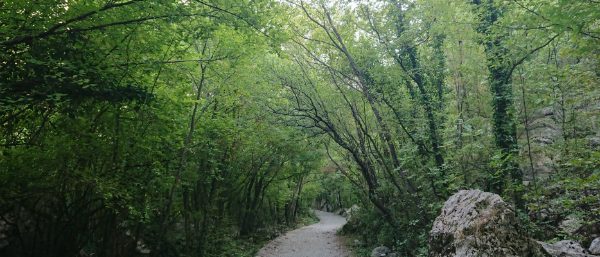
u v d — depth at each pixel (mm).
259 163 21078
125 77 8562
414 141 13750
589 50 8289
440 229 6809
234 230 22156
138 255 12430
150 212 10906
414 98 14703
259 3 8438
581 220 9883
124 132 9367
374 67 14680
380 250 16406
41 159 7910
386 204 16234
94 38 7844
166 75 9891
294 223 38781
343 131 17500
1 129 7648
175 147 11602
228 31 10109
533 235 10336
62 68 6555
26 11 6711
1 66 6270
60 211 9453
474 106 12531
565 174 10125
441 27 12352
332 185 41781
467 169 11570
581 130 11234
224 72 13000
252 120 16969
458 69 12062
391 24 14781
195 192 16250
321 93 16891
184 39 8586
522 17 8969
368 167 17016
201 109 13422
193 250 15266
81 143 8266
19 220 9492
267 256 18375
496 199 6293
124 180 9414
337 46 15328
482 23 11742
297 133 17859
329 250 20312
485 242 5812
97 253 11117
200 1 7695
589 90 9883
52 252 9523
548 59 11281
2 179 7855
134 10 7609
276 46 9242
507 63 10781
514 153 10828
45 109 7242
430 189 13289
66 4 7320
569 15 7281
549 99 10250
